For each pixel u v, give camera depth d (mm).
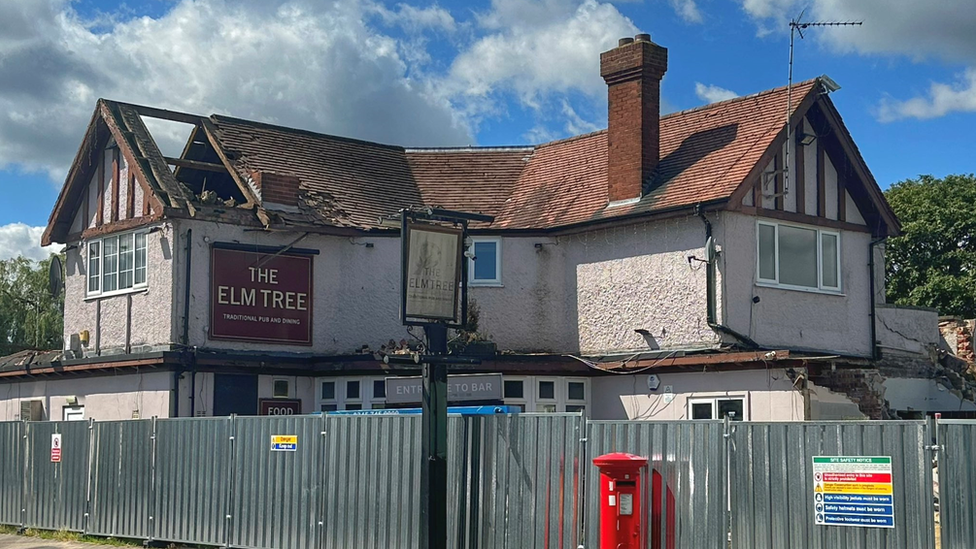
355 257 25672
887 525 11711
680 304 22953
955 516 11328
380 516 15695
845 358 19734
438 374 14836
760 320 22766
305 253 25141
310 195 26062
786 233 23641
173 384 23078
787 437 12461
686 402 21812
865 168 24609
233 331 24031
